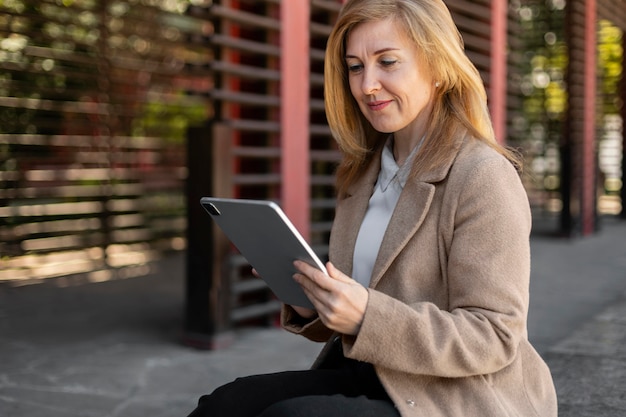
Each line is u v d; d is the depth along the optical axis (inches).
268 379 63.8
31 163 265.3
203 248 160.7
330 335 70.4
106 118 287.7
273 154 171.6
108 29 281.9
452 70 61.9
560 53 459.8
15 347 166.6
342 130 71.4
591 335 151.3
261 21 167.3
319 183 187.0
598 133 500.1
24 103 260.8
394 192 66.2
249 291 176.2
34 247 265.0
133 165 301.9
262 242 58.9
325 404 54.9
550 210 475.8
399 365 54.3
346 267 68.1
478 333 54.2
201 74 323.6
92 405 127.0
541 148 479.8
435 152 61.5
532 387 62.4
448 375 54.9
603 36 495.8
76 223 277.9
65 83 280.4
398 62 61.7
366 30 62.2
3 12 246.4
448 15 62.6
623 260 294.8
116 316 199.3
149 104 310.8
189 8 157.8
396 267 60.6
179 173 321.7
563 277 253.9
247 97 165.5
